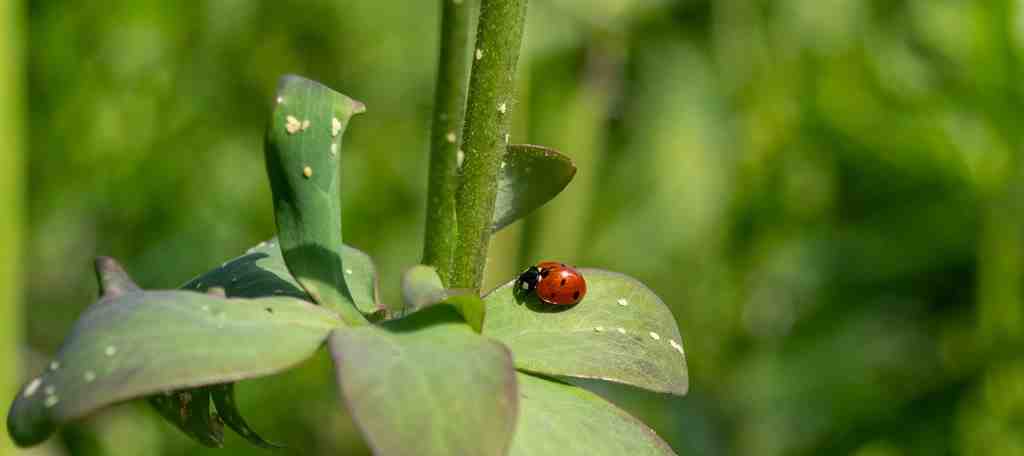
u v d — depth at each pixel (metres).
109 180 0.62
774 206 0.60
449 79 0.26
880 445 0.55
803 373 0.58
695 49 0.59
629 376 0.26
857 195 0.62
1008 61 0.57
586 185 0.55
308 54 0.65
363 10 0.64
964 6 0.58
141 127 0.62
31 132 0.61
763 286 0.59
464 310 0.24
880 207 0.61
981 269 0.57
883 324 0.61
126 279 0.25
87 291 0.62
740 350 0.59
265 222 0.63
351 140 0.64
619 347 0.26
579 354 0.26
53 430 0.23
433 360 0.23
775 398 0.58
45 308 0.61
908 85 0.59
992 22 0.57
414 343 0.23
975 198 0.59
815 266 0.61
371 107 0.65
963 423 0.54
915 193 0.61
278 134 0.25
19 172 0.40
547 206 0.54
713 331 0.59
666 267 0.59
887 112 0.59
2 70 0.39
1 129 0.39
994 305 0.56
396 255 0.62
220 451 0.53
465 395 0.23
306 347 0.24
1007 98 0.57
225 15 0.63
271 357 0.23
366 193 0.63
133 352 0.23
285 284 0.26
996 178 0.57
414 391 0.23
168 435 0.53
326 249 0.25
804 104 0.60
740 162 0.59
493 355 0.23
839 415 0.57
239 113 0.64
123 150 0.62
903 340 0.60
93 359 0.23
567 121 0.55
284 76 0.25
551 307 0.26
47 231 0.61
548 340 0.26
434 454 0.22
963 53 0.58
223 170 0.63
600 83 0.55
